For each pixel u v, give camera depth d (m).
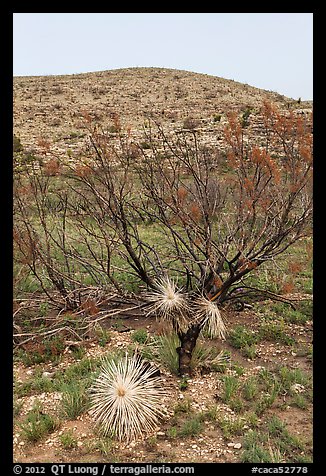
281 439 4.20
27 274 7.14
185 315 5.10
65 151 21.61
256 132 17.91
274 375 5.25
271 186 5.94
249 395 4.77
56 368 5.50
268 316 6.84
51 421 4.36
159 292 5.36
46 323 6.67
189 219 5.93
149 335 6.18
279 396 4.86
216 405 4.67
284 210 6.15
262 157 5.44
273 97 52.44
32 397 4.88
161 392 4.75
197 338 5.54
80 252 8.46
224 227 6.77
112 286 7.05
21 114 42.12
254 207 5.53
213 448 4.09
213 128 25.48
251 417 4.42
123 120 38.44
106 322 6.75
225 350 5.86
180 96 52.56
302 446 4.08
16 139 23.53
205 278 5.59
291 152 5.77
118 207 5.80
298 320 6.65
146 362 5.05
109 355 5.50
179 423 4.41
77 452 4.07
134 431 4.22
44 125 37.44
